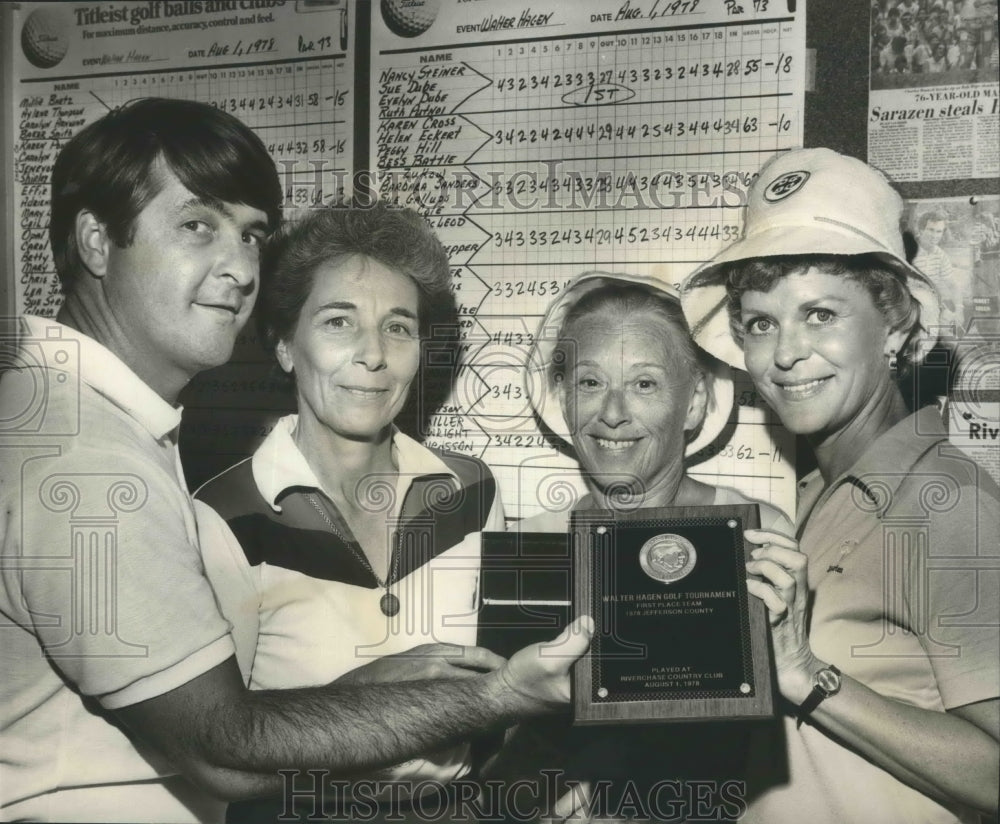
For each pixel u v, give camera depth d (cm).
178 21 138
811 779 121
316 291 129
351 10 133
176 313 126
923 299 119
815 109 123
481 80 131
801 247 116
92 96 141
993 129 120
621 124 127
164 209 126
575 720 115
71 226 128
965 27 120
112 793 119
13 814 119
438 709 119
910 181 122
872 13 122
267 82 136
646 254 127
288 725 116
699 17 125
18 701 120
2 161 141
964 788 117
